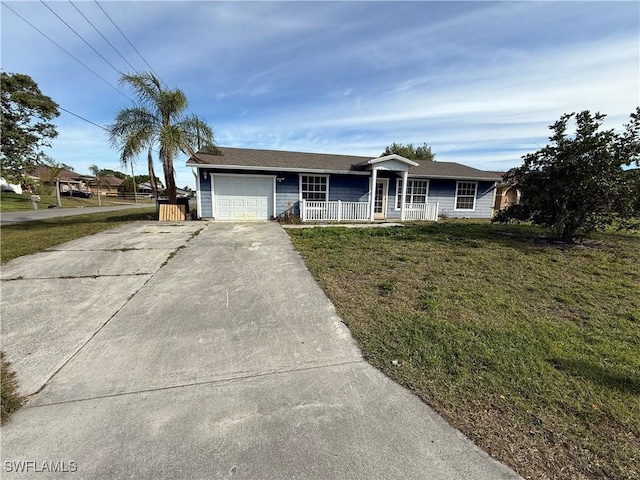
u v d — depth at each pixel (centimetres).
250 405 197
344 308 354
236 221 1152
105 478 144
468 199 1486
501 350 263
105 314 336
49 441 165
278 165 1191
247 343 278
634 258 598
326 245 701
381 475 146
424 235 851
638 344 277
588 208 684
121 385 217
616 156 634
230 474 146
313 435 171
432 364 243
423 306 359
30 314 334
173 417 185
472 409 193
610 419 184
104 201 3859
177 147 1079
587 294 406
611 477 146
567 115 672
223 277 466
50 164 2466
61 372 231
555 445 165
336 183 1298
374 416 187
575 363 244
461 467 150
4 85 1995
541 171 734
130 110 1055
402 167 1227
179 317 330
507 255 617
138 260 557
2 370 232
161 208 1155
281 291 408
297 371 236
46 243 697
